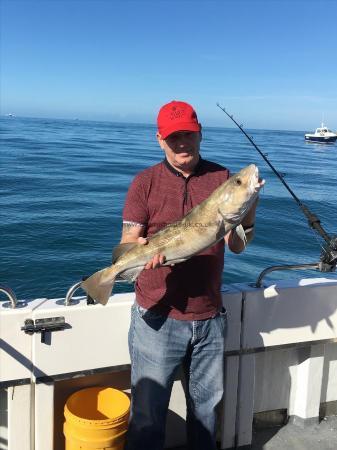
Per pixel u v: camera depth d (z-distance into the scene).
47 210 15.70
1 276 9.34
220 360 2.58
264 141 83.62
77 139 68.25
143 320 2.48
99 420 2.53
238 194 2.14
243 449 3.08
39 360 2.52
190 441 2.73
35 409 2.56
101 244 11.90
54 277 9.45
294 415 3.37
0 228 12.87
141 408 2.51
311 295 3.07
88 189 21.12
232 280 9.66
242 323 2.93
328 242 2.78
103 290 2.46
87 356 2.62
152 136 94.88
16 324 2.46
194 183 2.43
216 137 97.88
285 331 3.05
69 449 2.59
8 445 2.59
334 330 3.16
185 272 2.40
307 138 85.19
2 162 30.33
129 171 29.30
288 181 26.64
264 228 14.45
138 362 2.52
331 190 23.75
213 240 2.25
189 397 2.69
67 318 2.54
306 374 3.27
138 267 2.41
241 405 3.02
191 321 2.44
